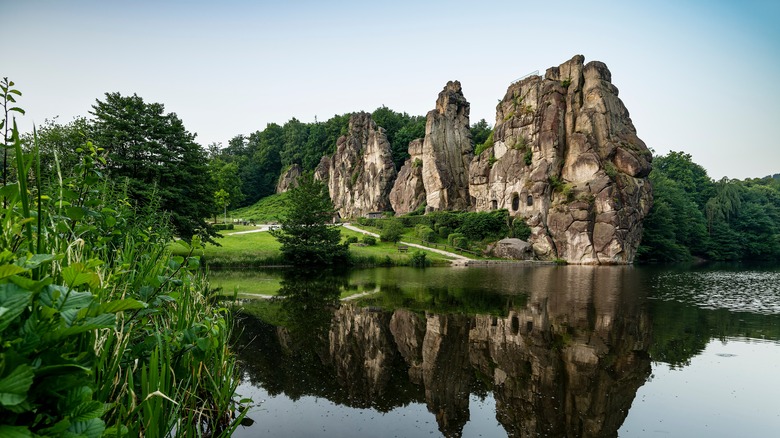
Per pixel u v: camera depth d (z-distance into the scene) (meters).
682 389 7.78
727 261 61.03
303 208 34.72
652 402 7.18
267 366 8.70
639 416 6.61
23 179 2.18
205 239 26.50
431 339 11.28
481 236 52.44
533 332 12.11
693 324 13.41
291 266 34.47
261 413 6.41
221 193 64.56
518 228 50.16
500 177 55.84
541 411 6.81
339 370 8.57
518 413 6.71
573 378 8.36
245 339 10.69
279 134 119.38
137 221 8.26
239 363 8.79
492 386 7.89
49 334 1.97
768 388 7.77
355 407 6.79
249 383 7.70
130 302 2.35
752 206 73.19
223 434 4.85
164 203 22.73
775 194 87.19
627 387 7.86
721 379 8.28
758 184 99.50
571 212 46.69
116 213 5.79
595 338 11.48
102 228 5.28
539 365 9.16
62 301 2.11
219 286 20.50
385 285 22.91
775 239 66.25
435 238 53.44
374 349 10.23
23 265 1.96
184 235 24.78
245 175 104.88
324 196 36.44
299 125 116.19
